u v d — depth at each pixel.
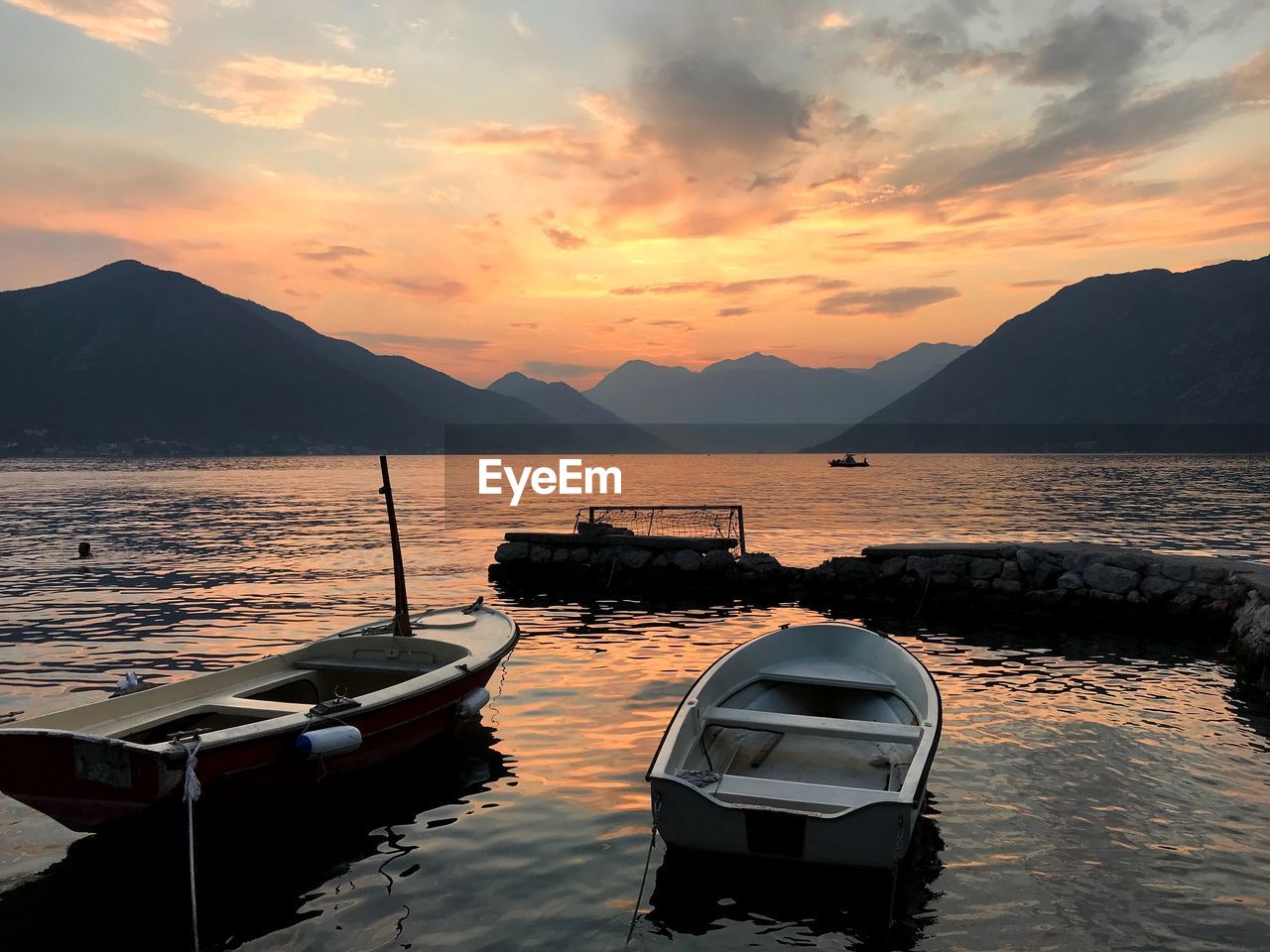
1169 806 9.37
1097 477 123.56
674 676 15.07
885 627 20.88
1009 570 23.02
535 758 10.95
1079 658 17.14
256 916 7.21
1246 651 15.74
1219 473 136.00
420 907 7.34
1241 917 7.12
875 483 110.25
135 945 6.80
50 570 30.55
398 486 111.44
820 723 9.21
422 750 11.00
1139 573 21.55
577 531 30.38
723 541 28.64
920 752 8.43
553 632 19.70
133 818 7.87
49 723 8.38
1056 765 10.65
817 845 7.40
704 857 8.12
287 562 33.03
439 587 27.19
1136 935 6.86
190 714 9.41
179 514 61.41
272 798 8.86
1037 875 7.84
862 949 6.69
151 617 21.45
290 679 11.06
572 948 6.71
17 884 7.84
